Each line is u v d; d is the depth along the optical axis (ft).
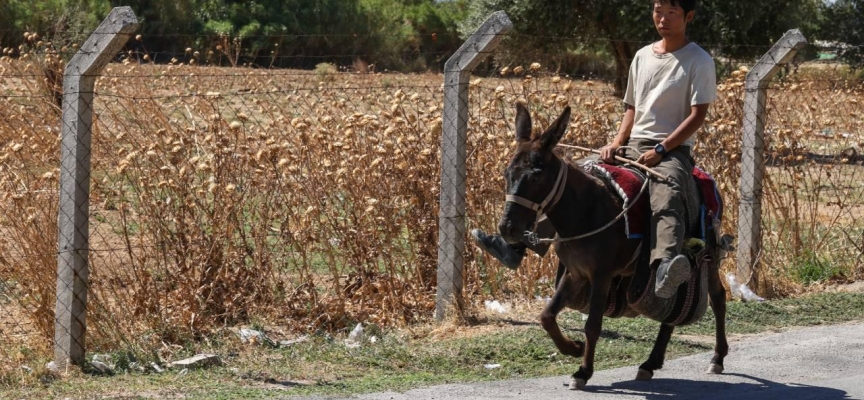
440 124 40.57
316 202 40.63
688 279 30.12
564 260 30.12
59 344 33.35
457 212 40.24
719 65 109.50
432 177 42.73
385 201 41.81
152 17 146.10
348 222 43.14
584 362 30.40
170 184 38.27
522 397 29.99
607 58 123.24
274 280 40.88
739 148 49.32
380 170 41.96
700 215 30.78
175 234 38.93
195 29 155.53
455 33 187.01
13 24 105.29
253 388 31.50
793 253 51.70
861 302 45.98
